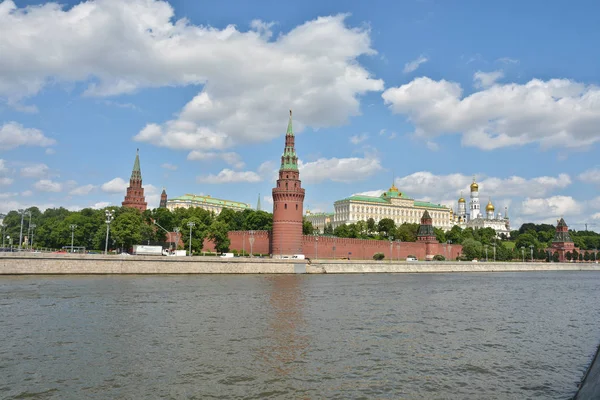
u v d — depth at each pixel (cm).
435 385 2677
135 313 4622
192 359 3042
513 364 3169
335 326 4247
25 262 8306
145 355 3111
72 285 6850
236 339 3612
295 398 2419
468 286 9256
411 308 5597
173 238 14538
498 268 17350
